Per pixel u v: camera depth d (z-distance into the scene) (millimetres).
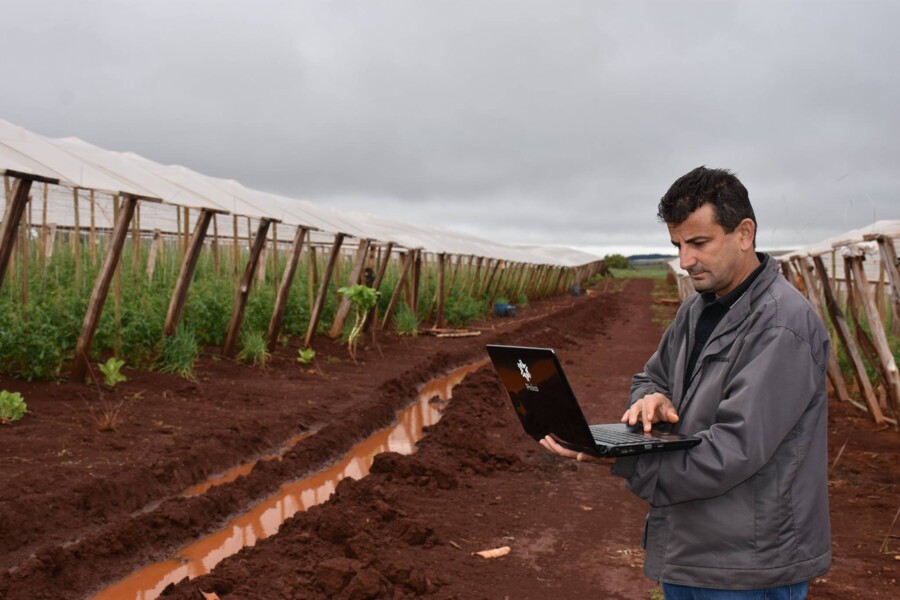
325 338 15953
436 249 23297
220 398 9555
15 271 10359
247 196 15602
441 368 15117
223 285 13719
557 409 2328
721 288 2414
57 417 7676
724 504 2303
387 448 8875
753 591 2275
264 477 7078
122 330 9930
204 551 5648
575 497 6973
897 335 13055
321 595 4445
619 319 34312
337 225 17000
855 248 9188
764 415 2189
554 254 60500
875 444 8820
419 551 5391
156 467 6605
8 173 7883
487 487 7172
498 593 4773
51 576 4715
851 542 5723
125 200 8977
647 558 2547
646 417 2477
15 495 5484
